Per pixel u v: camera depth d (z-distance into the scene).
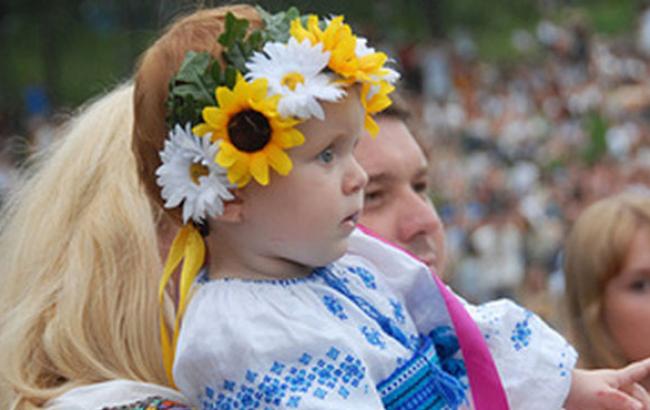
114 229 3.69
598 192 25.09
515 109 34.84
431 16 39.59
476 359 3.35
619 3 42.97
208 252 3.28
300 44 3.00
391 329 3.30
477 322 3.47
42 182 3.95
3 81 36.28
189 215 3.06
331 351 3.04
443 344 3.46
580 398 3.44
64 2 37.94
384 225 4.17
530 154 31.14
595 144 30.98
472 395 3.33
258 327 3.05
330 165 3.05
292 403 2.94
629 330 5.41
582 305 5.54
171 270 3.25
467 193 27.64
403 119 4.37
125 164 3.84
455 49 39.03
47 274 3.75
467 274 22.09
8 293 3.85
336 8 7.77
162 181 3.06
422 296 3.46
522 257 21.95
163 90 3.17
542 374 3.43
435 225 4.24
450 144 32.66
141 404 3.35
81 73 35.53
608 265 5.44
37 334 3.65
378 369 3.16
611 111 34.12
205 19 3.25
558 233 22.02
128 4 29.48
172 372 3.24
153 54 3.23
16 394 3.56
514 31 41.19
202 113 2.99
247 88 2.94
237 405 3.01
